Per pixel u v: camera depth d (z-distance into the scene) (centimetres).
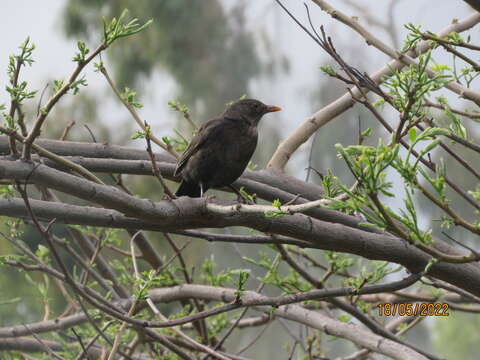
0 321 1903
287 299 770
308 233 775
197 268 2230
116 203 696
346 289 775
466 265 804
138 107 880
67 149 962
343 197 658
